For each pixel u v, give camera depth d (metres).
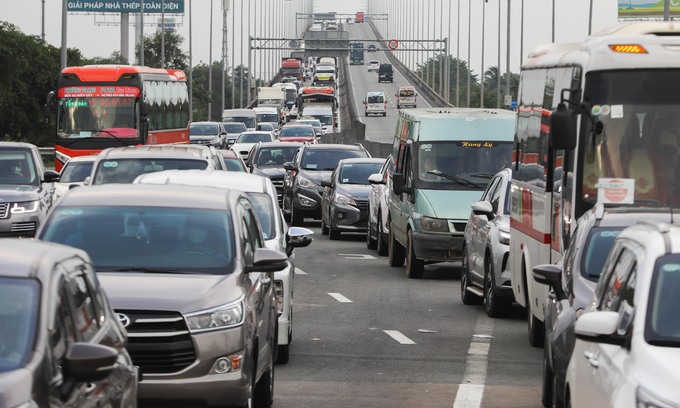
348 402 25.08
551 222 30.81
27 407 12.34
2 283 13.98
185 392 20.45
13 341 13.26
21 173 50.78
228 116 177.38
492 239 38.75
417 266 50.25
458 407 24.67
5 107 148.75
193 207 23.41
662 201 28.88
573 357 18.33
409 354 31.47
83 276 15.57
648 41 29.02
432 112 53.06
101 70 90.81
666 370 14.48
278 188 87.69
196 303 20.80
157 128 97.25
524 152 34.84
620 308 16.89
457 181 50.12
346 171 69.94
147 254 22.38
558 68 31.31
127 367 16.20
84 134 89.94
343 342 33.44
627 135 29.00
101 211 23.25
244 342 21.02
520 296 34.69
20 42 140.62
